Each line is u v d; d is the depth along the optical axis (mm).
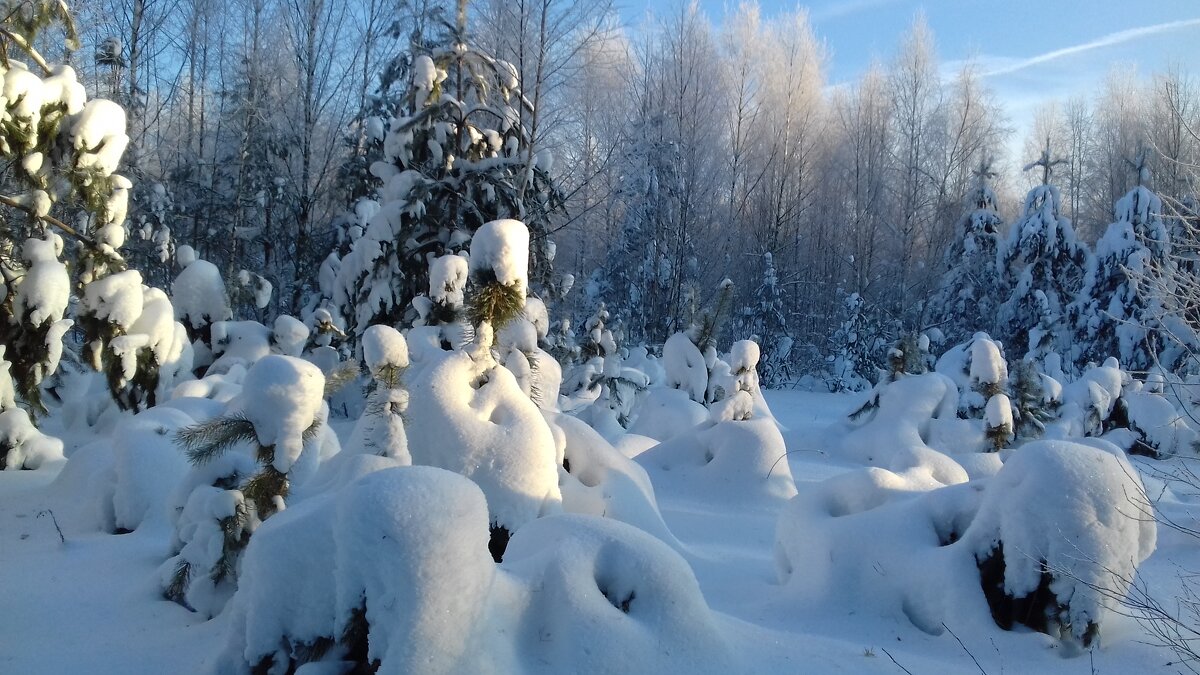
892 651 3986
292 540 2961
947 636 4281
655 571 3279
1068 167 45062
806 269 36250
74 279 9125
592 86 26047
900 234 36125
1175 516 7098
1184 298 5836
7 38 8367
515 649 2938
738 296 32281
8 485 7160
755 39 35531
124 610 4020
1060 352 29016
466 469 4711
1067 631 4129
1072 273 31422
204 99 24062
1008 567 4258
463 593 2752
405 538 2730
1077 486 4203
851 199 38500
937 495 4836
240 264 20031
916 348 12469
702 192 30516
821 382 31125
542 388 7133
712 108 30375
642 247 28641
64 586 4387
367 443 4527
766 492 7859
